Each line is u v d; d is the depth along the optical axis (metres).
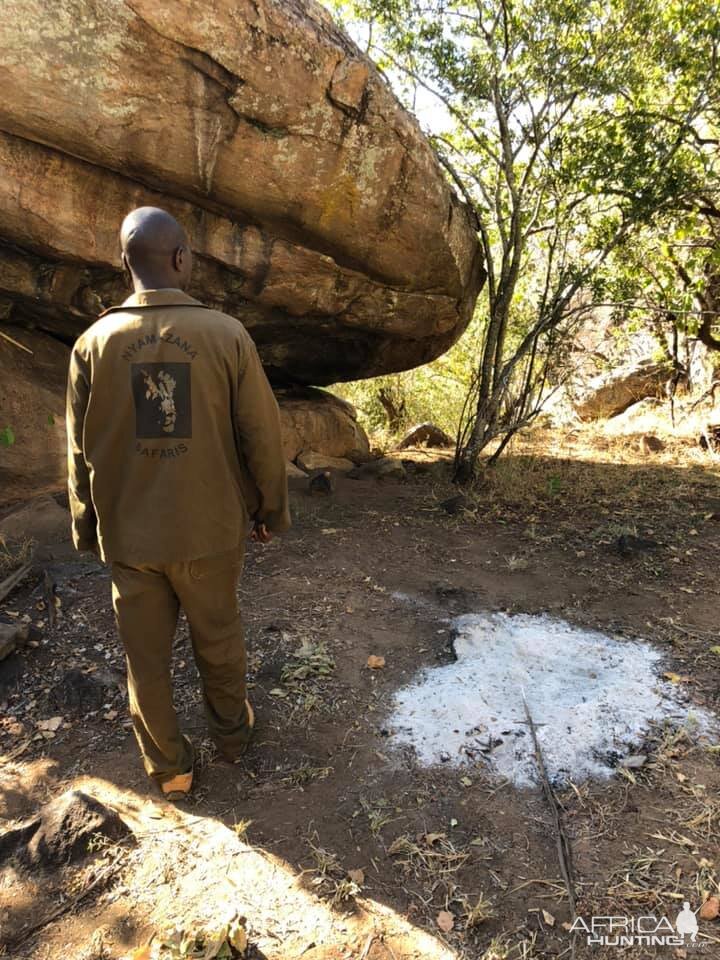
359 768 2.60
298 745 2.72
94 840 2.24
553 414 10.56
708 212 6.63
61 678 3.10
